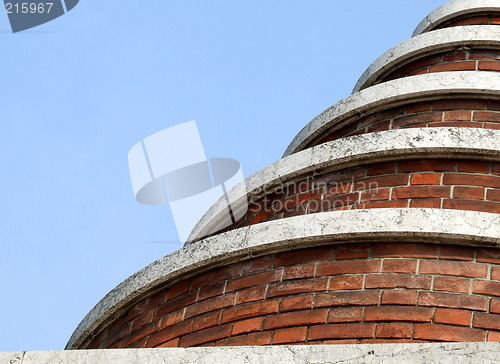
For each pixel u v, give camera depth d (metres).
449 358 6.49
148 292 11.61
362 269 10.38
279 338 10.06
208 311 10.84
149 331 11.20
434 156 11.69
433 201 11.27
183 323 10.93
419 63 14.60
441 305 9.84
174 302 11.27
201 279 11.28
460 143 11.52
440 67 14.27
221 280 11.09
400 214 10.52
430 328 9.65
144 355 7.20
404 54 14.60
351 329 9.84
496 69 13.89
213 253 11.14
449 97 13.04
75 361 7.30
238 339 10.30
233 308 10.66
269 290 10.62
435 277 10.12
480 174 11.45
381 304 9.99
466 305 9.79
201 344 10.53
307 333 9.98
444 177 11.48
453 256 10.27
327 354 6.79
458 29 14.36
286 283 10.59
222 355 7.02
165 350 7.19
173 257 11.50
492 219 10.35
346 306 10.08
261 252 11.01
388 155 11.77
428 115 12.92
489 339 9.46
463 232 10.26
